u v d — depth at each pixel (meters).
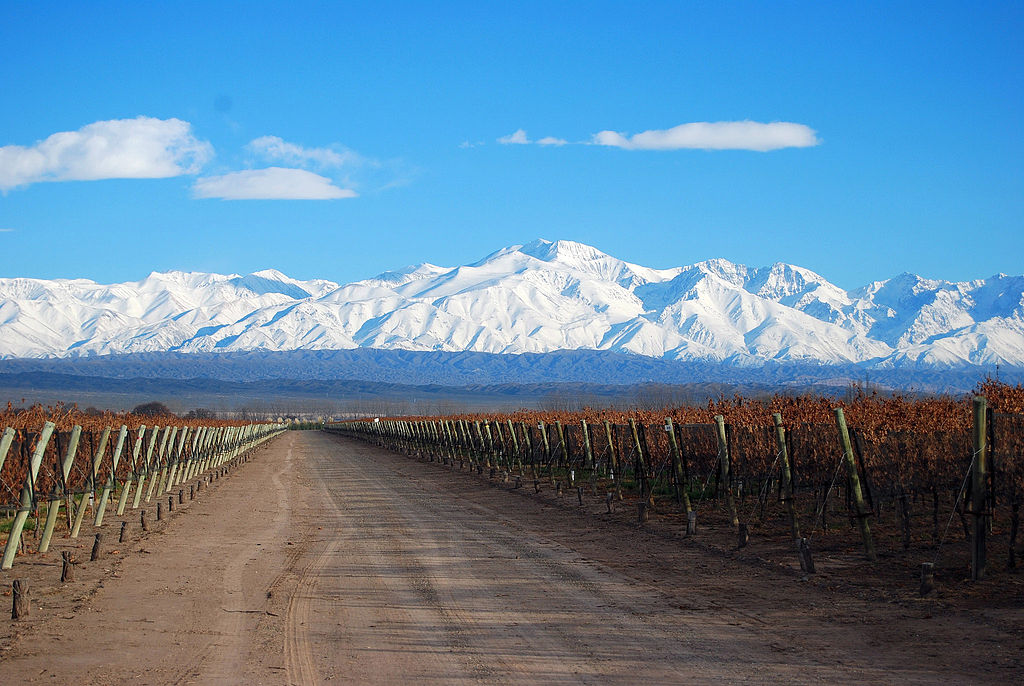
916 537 15.98
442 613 11.55
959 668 8.73
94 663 9.38
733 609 11.52
